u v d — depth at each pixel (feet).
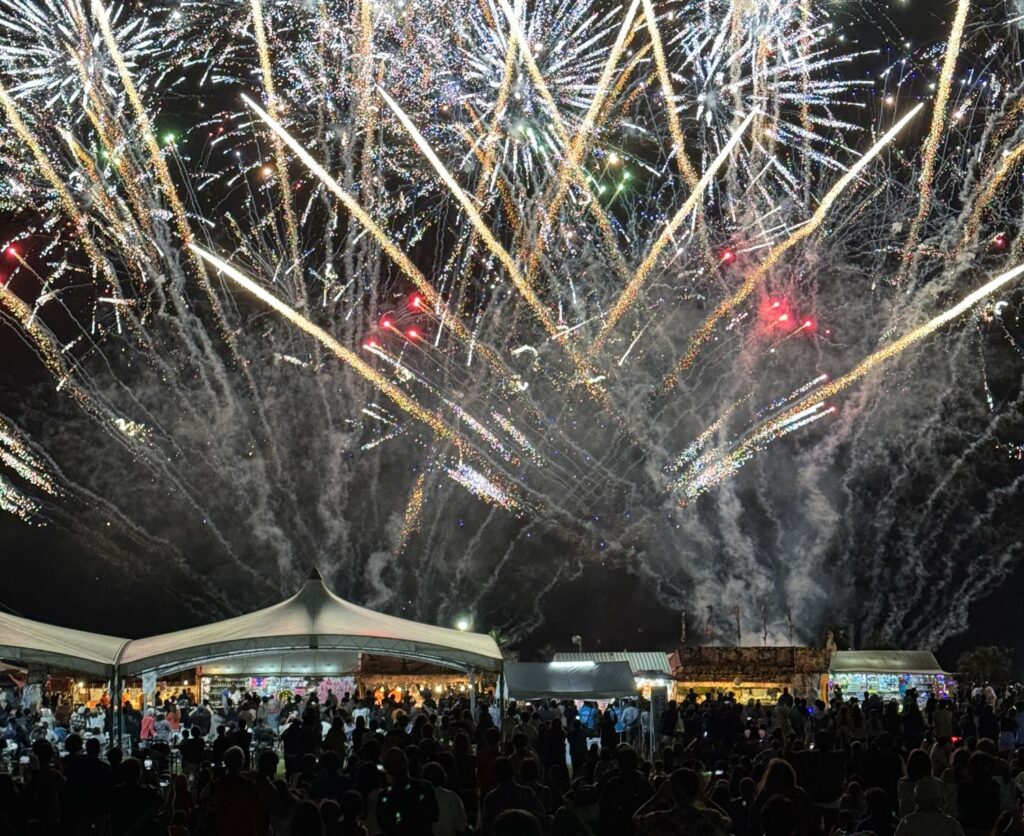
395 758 36.78
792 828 31.09
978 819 36.94
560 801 46.32
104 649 73.26
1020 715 79.51
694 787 28.63
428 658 76.95
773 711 95.55
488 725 62.18
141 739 82.48
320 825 30.86
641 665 122.52
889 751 49.34
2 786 41.52
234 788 36.06
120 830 38.29
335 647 74.02
